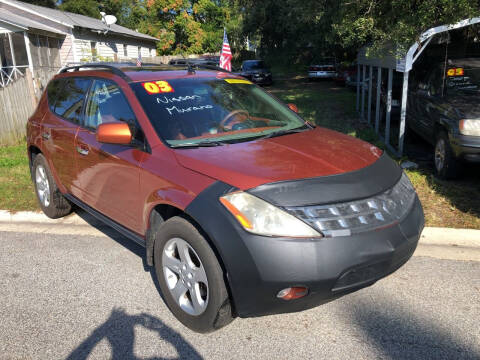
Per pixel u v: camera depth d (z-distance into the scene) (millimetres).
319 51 31359
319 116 12555
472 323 2982
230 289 2680
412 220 2898
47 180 5074
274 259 2471
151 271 3926
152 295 3506
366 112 12969
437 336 2854
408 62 6945
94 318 3197
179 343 2871
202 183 2791
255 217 2527
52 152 4703
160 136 3312
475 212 4875
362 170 2914
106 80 4039
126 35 27938
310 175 2746
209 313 2766
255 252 2490
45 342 2932
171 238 2973
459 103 6062
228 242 2539
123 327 3074
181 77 4039
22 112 10469
